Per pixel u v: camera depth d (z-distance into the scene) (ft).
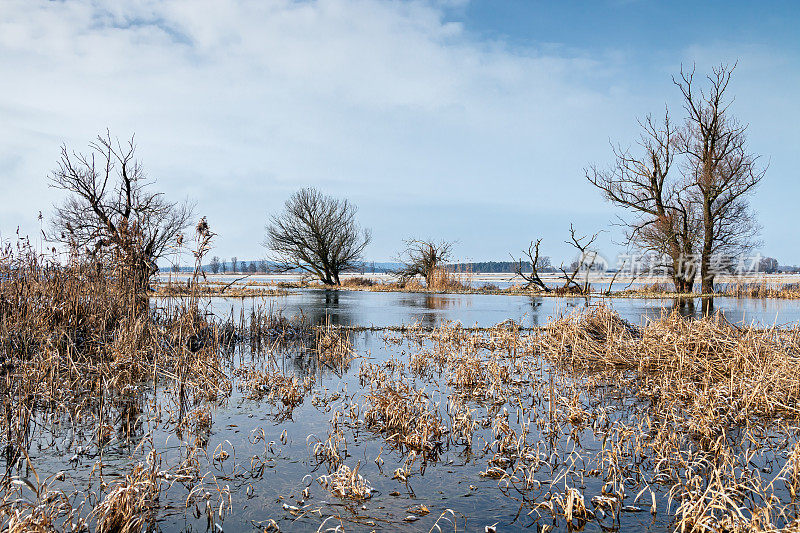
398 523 14.60
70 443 20.43
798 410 23.62
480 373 31.22
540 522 14.67
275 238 152.76
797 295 98.68
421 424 21.29
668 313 66.03
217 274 220.64
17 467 17.97
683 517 13.82
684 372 30.25
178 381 28.30
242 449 20.04
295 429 22.36
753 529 12.90
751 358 29.86
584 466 18.43
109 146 95.66
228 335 44.62
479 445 20.62
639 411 24.84
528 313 69.00
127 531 13.52
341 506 15.61
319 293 121.08
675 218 110.32
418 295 111.86
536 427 22.58
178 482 17.10
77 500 15.72
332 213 151.43
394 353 39.75
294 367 34.91
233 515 14.99
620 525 14.47
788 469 16.56
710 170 105.91
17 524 12.42
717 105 105.50
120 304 40.32
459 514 15.16
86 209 97.50
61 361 30.22
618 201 114.11
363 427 22.66
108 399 26.50
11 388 23.76
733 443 20.54
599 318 43.83
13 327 33.19
